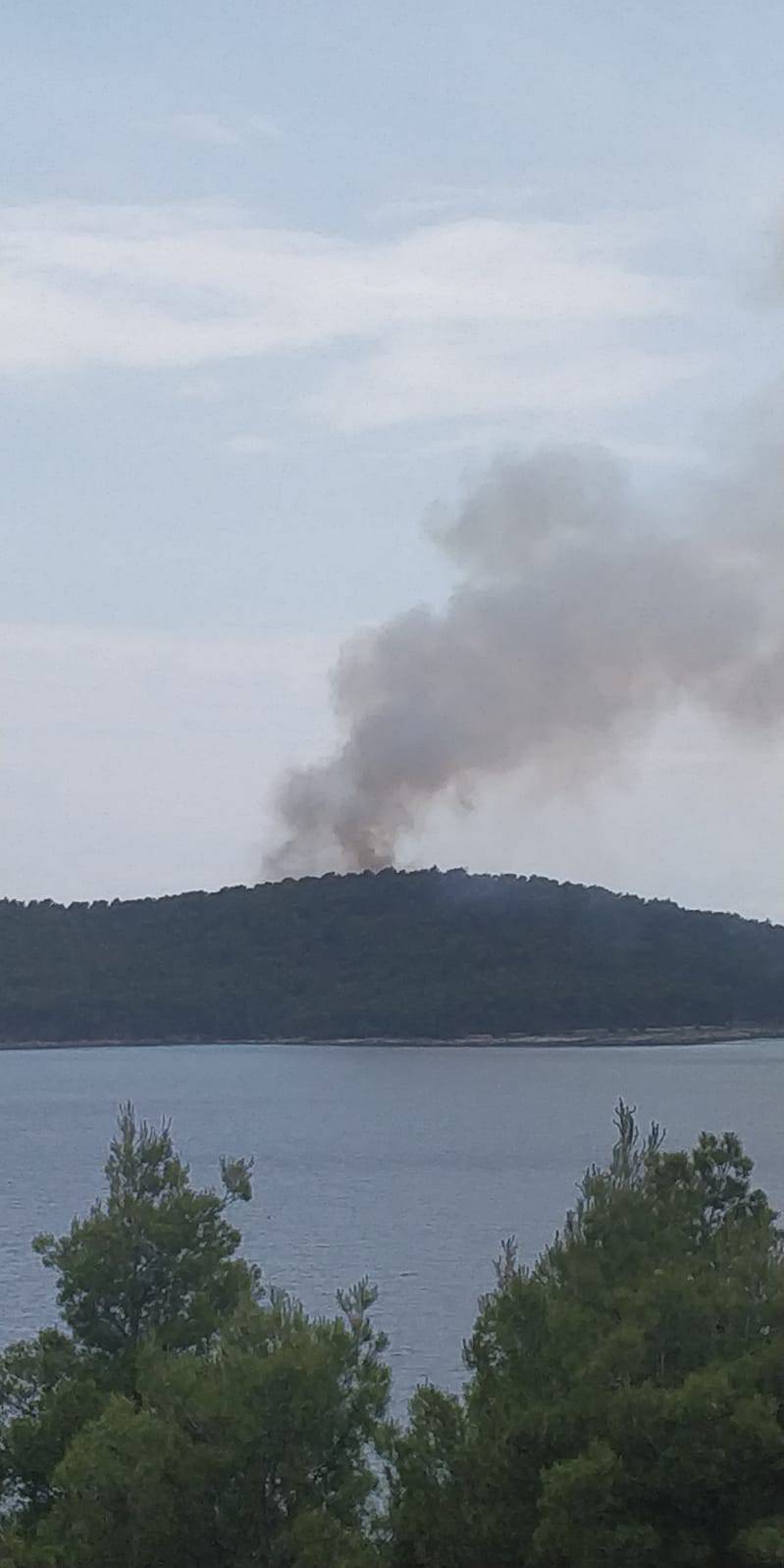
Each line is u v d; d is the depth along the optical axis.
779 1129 166.75
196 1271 30.77
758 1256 27.38
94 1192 123.94
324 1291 73.19
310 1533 24.19
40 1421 28.44
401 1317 65.62
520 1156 150.12
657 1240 28.55
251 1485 25.19
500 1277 28.97
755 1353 25.38
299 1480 25.17
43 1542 25.50
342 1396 25.86
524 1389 25.80
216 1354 27.22
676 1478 23.55
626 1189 29.11
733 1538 23.83
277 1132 178.50
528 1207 110.00
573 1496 23.30
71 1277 30.47
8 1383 29.77
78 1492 25.19
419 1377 52.69
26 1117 198.62
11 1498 29.22
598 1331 26.12
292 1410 25.17
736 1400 23.97
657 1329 25.72
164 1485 24.91
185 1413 25.81
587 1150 155.88
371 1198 115.75
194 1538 25.02
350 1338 26.75
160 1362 27.36
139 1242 30.61
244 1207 109.38
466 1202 113.06
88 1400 28.59
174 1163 32.28
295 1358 25.47
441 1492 25.17
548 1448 24.67
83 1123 191.12
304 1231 96.62
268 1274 78.88
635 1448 23.97
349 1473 25.88
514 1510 24.58
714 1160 31.45
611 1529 23.34
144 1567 24.81
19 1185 130.25
